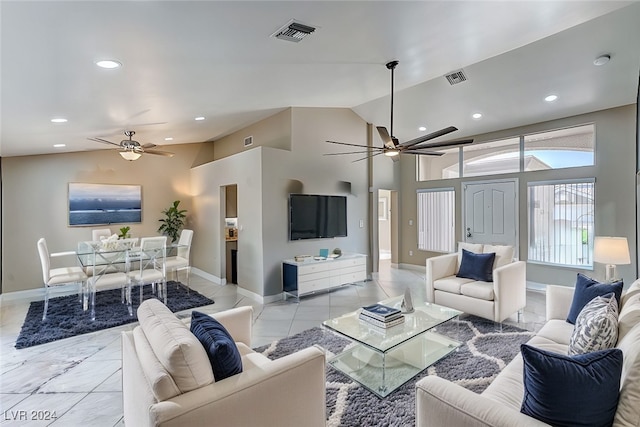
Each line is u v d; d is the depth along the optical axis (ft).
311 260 16.60
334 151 18.95
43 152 17.66
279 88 13.20
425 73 12.30
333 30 8.04
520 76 13.35
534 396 4.30
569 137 17.24
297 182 17.34
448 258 14.20
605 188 15.87
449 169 22.33
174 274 22.56
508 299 11.85
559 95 14.61
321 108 18.28
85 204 19.43
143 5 5.77
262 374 5.15
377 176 21.62
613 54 11.33
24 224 17.60
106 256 14.47
